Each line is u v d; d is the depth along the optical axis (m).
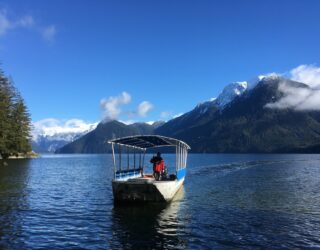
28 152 149.75
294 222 22.41
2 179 49.28
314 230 20.44
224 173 66.75
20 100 130.12
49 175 58.12
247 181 49.81
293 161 128.00
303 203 29.69
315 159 149.88
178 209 26.64
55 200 30.75
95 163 112.94
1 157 119.56
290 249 17.03
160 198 27.73
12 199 30.98
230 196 33.72
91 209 26.55
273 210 26.39
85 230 20.20
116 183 27.33
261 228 20.83
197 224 21.75
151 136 29.41
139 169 39.03
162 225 21.47
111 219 23.08
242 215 24.50
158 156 31.14
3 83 113.56
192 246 17.34
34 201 30.06
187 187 41.72
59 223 21.86
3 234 19.17
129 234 19.41
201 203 29.41
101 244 17.56
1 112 106.12
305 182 48.28
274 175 61.41
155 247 17.16
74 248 16.91
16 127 123.44
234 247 17.23
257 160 139.62
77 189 38.94
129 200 27.78
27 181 46.97
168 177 32.44
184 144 36.34
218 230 20.33
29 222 22.05
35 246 17.17
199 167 88.38
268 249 17.00
